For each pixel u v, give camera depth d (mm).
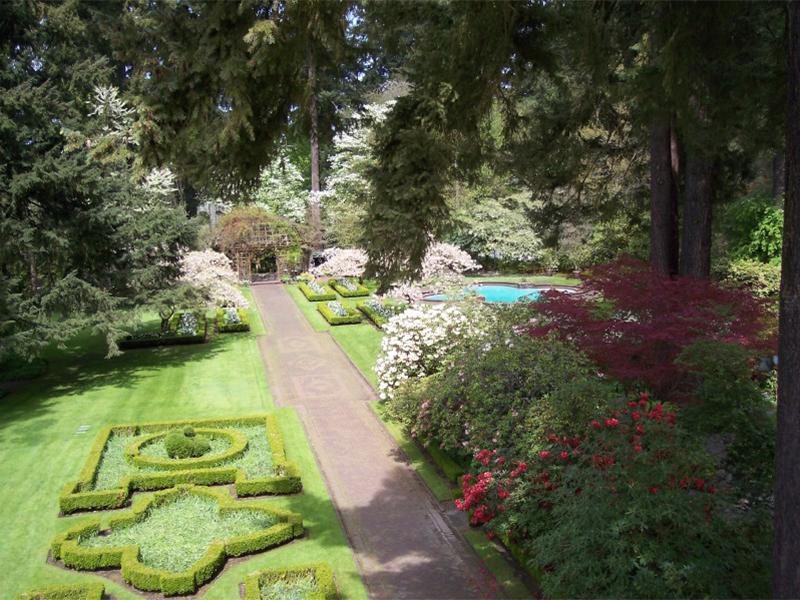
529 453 6949
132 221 15461
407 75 5562
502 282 28656
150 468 9805
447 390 9305
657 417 5566
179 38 4426
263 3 4352
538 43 5617
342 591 6891
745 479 5844
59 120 14102
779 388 4043
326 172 36406
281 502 8969
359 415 12609
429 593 6828
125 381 14961
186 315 21016
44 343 13000
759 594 4520
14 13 14820
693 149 9500
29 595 6527
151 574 6895
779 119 7246
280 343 18594
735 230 15273
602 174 15688
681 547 4805
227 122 4445
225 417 11734
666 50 5707
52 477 9750
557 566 5090
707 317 7910
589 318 8766
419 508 8797
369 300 23891
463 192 28766
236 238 29594
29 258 14711
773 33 7391
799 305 3875
